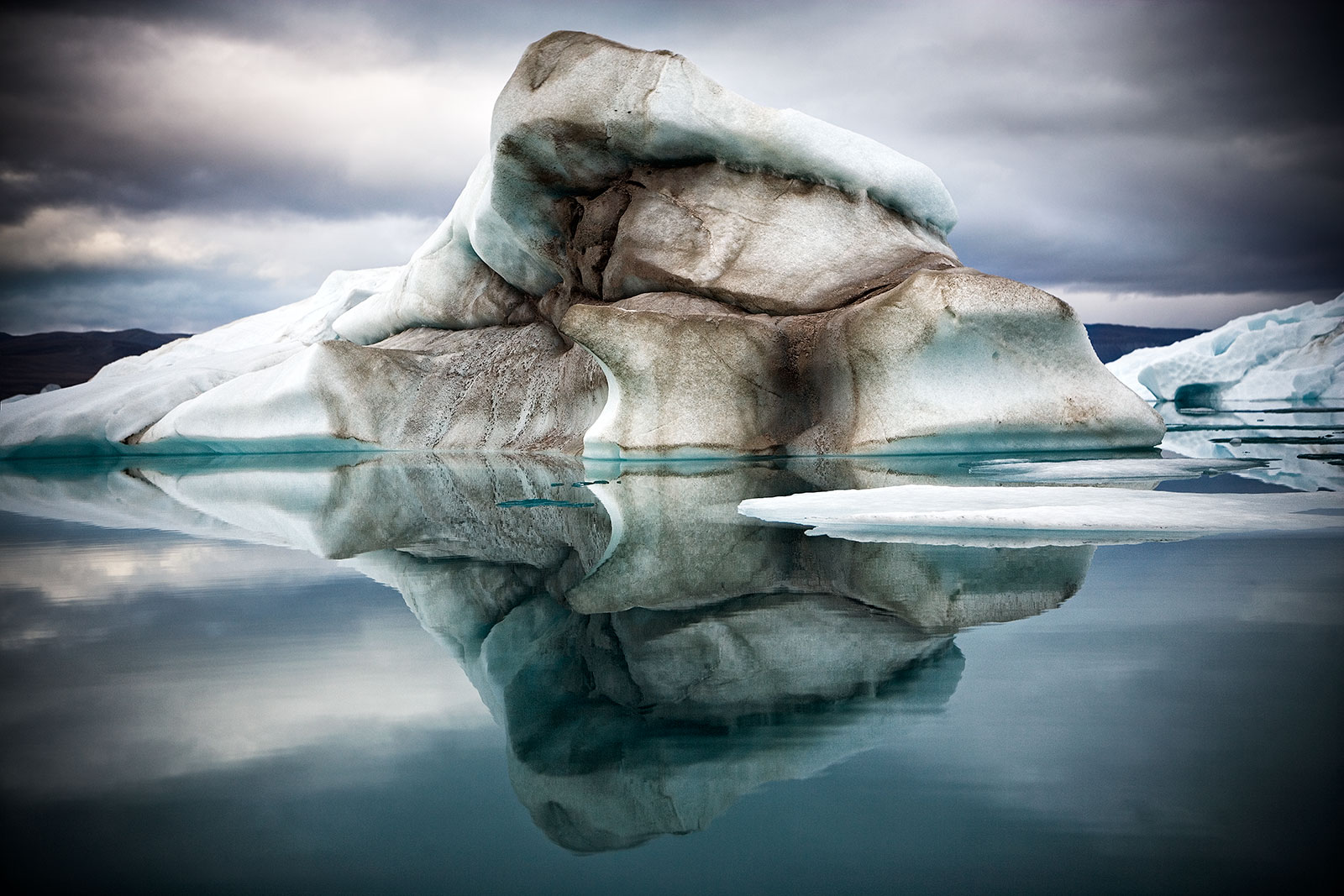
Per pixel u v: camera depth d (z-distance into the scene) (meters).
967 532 4.06
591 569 3.54
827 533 4.12
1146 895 1.09
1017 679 1.96
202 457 12.76
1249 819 1.29
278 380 12.25
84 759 1.66
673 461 9.14
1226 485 5.61
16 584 3.57
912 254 10.08
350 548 4.33
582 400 11.63
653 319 9.16
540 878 1.17
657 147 10.80
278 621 2.79
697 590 3.02
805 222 10.58
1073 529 4.02
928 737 1.63
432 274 14.28
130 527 5.34
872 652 2.21
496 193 11.65
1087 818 1.30
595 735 1.70
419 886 1.16
